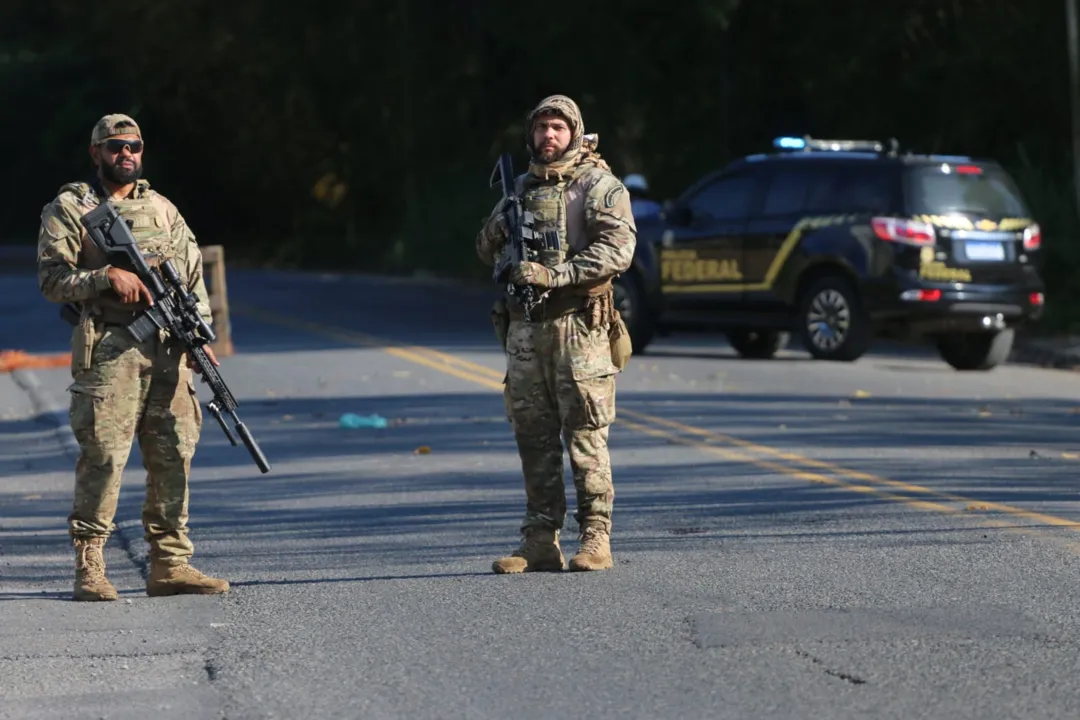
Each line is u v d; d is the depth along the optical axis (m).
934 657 22.83
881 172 70.81
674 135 137.88
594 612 26.02
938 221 69.56
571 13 136.12
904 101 115.06
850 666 22.42
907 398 59.97
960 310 69.12
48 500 41.06
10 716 20.84
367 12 188.25
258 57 195.88
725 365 72.19
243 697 21.56
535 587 28.11
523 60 171.50
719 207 75.81
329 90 196.25
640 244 77.94
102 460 27.58
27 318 103.62
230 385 66.81
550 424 29.44
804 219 72.50
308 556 32.00
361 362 74.56
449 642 24.28
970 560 29.73
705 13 119.25
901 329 70.19
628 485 40.25
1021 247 71.12
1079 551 30.45
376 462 45.66
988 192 71.31
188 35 199.62
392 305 112.25
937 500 36.59
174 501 28.17
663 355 78.25
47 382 70.38
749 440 48.22
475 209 171.50
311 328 93.69
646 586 27.97
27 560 32.53
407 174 189.12
